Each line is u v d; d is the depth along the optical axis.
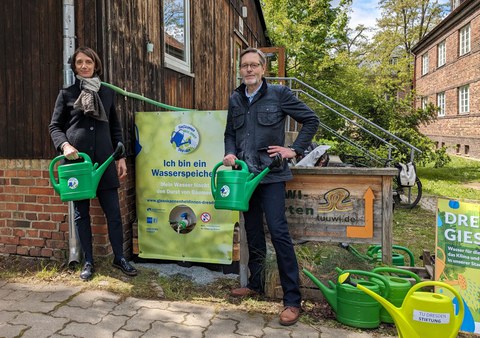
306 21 17.62
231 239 3.84
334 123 11.95
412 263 3.68
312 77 15.91
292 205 3.37
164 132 3.95
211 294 3.39
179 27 6.12
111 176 3.54
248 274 3.41
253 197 3.14
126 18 4.18
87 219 3.59
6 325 2.78
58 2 3.79
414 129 12.34
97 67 3.49
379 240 3.27
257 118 2.98
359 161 9.35
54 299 3.20
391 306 2.38
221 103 8.62
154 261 4.09
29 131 3.95
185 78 6.14
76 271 3.71
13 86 3.95
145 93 4.65
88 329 2.76
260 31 15.40
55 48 3.83
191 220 3.93
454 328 2.28
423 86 26.45
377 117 11.90
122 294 3.31
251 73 2.96
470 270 2.89
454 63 20.34
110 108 3.61
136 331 2.75
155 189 3.99
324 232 3.34
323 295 3.08
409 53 34.94
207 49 7.43
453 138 20.55
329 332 2.79
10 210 4.05
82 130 3.42
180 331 2.76
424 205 8.37
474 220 2.90
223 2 8.74
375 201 3.26
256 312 3.06
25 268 3.83
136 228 4.07
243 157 3.00
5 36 3.92
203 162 3.86
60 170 3.17
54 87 3.86
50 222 3.98
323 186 3.32
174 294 3.35
